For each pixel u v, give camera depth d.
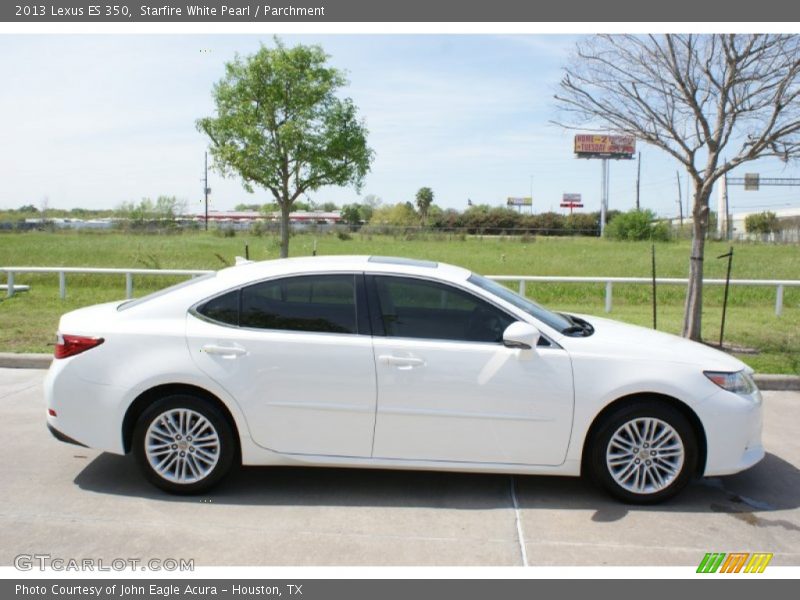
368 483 4.65
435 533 3.92
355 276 4.46
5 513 4.10
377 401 4.26
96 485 4.55
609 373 4.27
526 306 4.69
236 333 4.34
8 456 5.07
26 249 24.48
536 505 4.33
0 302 11.80
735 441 4.30
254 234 37.84
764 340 9.08
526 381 4.24
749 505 4.38
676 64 8.02
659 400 4.34
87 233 40.00
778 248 38.06
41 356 7.77
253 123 9.87
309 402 4.28
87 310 4.80
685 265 22.98
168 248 24.77
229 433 4.32
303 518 4.09
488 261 22.97
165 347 4.32
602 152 81.31
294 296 4.44
